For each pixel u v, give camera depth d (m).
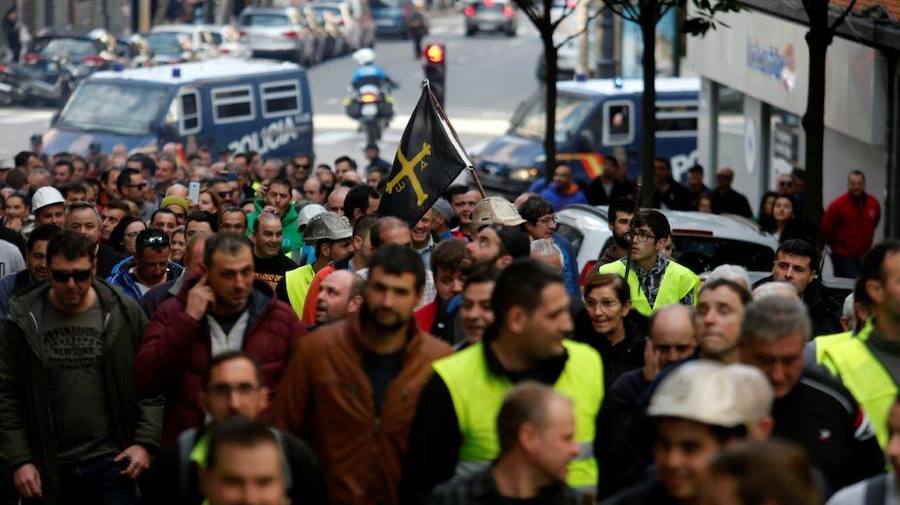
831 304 28.83
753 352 17.70
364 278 23.67
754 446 12.45
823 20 40.97
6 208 40.03
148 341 21.61
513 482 15.47
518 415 15.24
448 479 17.36
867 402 19.12
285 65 85.75
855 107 54.62
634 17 53.19
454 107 122.81
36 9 125.44
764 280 30.66
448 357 17.89
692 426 14.57
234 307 21.58
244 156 62.62
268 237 31.73
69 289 23.36
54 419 23.86
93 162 72.69
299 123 85.88
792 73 61.69
